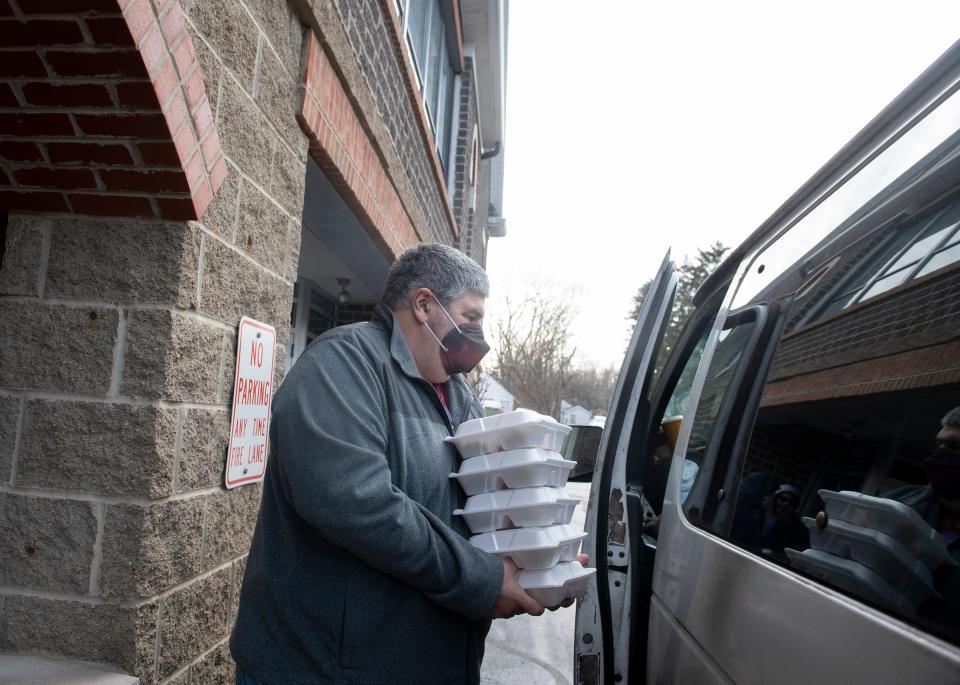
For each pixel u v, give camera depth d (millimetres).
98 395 2039
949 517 1033
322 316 7348
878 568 1147
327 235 4699
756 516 1634
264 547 1716
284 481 1650
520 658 5012
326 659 1620
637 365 2555
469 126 9461
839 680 1137
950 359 1110
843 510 1296
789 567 1421
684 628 1915
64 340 2062
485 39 9227
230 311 2404
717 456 1996
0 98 1856
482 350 1893
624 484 2465
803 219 1963
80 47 1742
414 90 5469
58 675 1898
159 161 1947
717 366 2262
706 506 1971
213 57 2236
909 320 1255
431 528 1597
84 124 1897
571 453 2967
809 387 1570
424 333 1859
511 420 1748
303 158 3078
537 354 38188
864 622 1108
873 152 1627
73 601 1993
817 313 1636
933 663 935
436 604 1671
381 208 4570
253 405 2596
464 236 9430
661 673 2062
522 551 1679
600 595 2363
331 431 1579
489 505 1736
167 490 2066
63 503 2012
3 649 2004
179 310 2080
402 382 1795
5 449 2049
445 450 1810
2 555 2021
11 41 1736
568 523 1868
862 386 1361
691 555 1967
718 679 1602
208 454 2293
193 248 2121
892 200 1456
